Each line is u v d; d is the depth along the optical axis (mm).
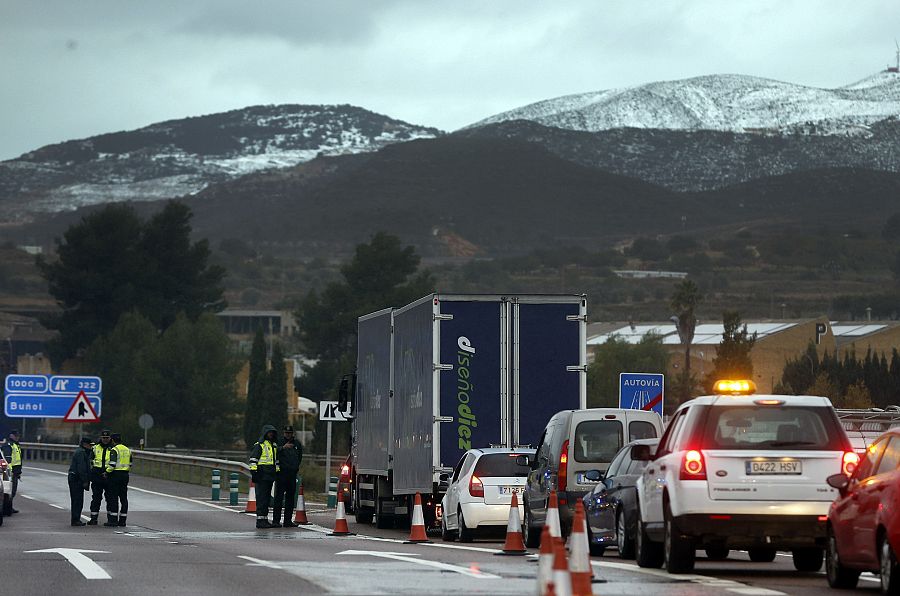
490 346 86188
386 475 99250
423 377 88062
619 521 66438
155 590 49375
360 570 57969
